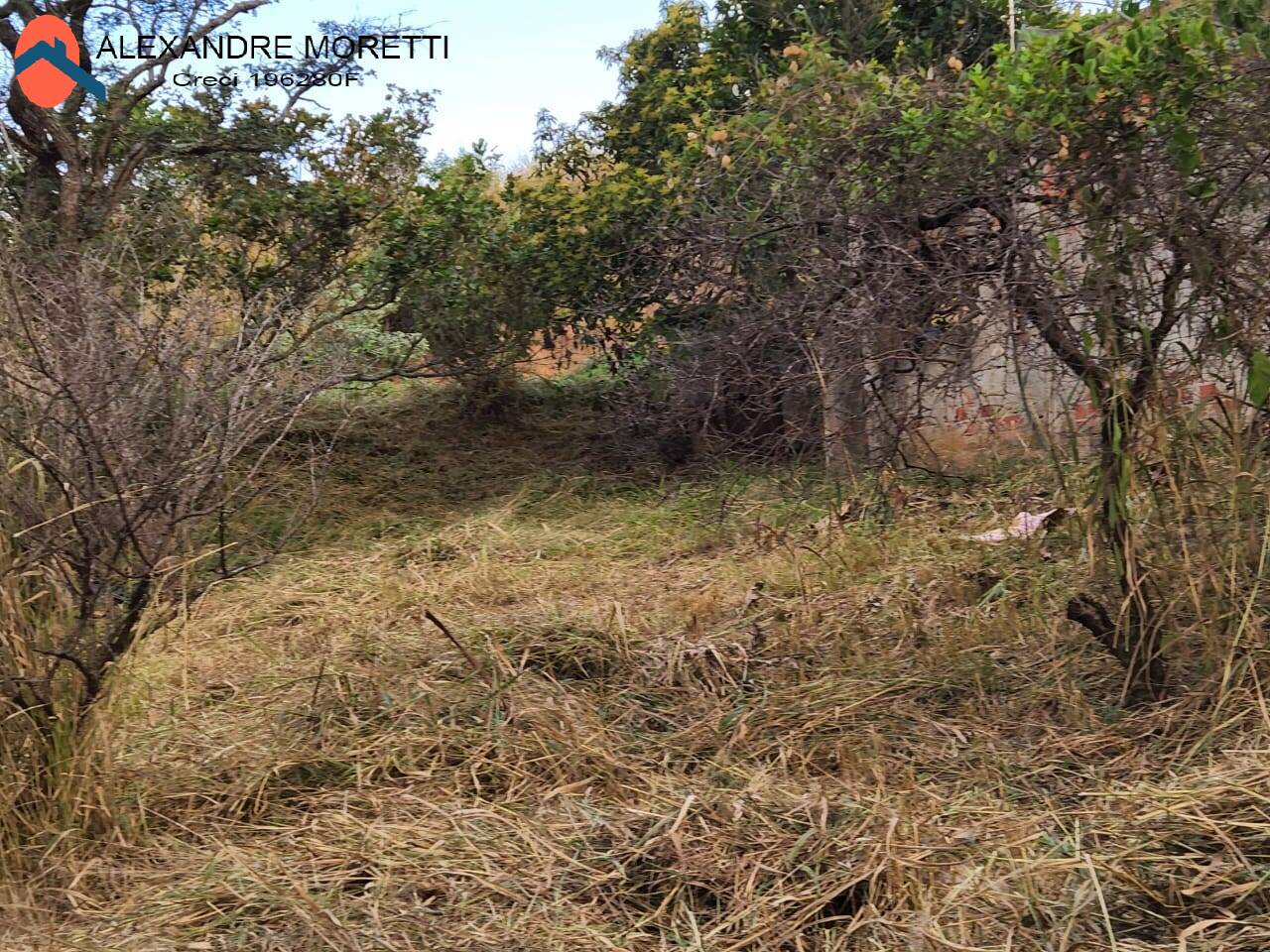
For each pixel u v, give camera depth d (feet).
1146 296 10.83
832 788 10.23
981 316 10.64
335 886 8.84
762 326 11.84
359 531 24.11
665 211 23.57
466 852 9.39
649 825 9.72
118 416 9.44
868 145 12.00
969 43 28.48
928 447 12.46
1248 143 10.39
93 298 9.73
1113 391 10.70
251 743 11.80
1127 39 10.32
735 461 15.71
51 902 8.90
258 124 26.73
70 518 9.52
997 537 15.40
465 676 13.21
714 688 12.91
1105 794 9.37
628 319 26.58
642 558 20.17
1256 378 10.37
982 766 10.46
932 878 8.43
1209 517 10.97
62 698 9.86
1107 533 11.34
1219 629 11.18
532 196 29.96
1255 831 8.39
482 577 19.16
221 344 10.61
